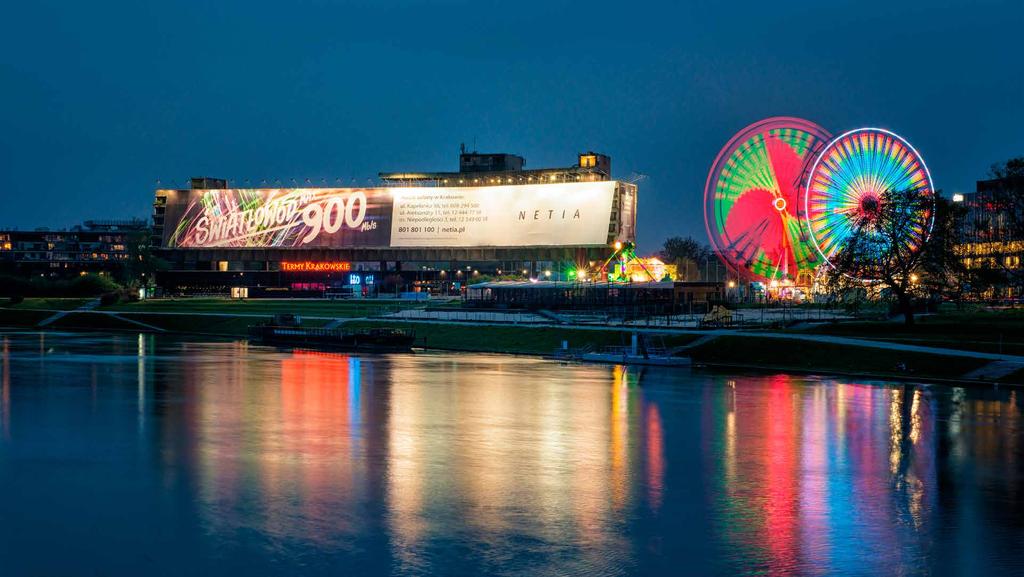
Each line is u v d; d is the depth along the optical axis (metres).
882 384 89.06
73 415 72.25
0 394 83.44
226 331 166.88
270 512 45.41
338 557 39.19
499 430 66.62
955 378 89.88
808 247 152.50
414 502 47.19
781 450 59.75
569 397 82.69
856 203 131.62
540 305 169.62
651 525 43.66
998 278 123.06
